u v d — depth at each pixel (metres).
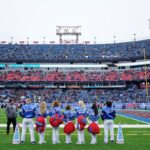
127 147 13.34
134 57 79.75
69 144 14.34
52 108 14.64
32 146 13.61
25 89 77.75
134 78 75.25
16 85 77.56
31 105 14.62
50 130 20.91
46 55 84.69
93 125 14.32
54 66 82.19
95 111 14.58
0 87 77.62
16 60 82.00
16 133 14.58
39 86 78.00
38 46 91.00
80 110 14.62
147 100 63.75
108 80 76.88
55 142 14.54
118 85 77.56
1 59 81.50
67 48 90.38
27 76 78.94
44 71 82.00
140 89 72.75
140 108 59.91
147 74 74.56
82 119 14.43
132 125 25.31
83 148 13.04
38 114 14.59
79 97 70.19
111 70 82.19
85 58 83.00
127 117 36.69
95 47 90.94
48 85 78.25
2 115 39.00
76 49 89.62
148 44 85.00
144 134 18.77
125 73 79.00
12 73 79.88
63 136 17.64
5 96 69.00
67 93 73.44
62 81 77.50
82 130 14.56
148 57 77.62
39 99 67.06
